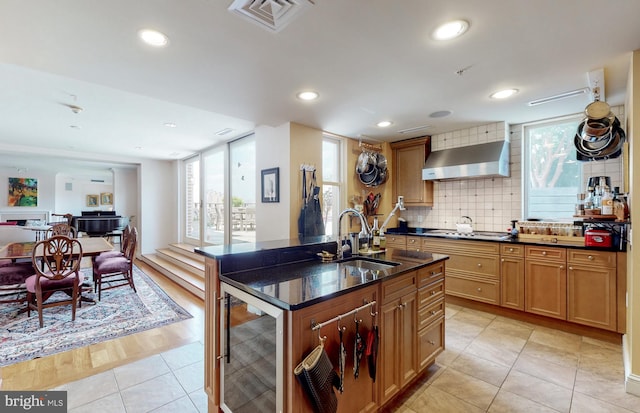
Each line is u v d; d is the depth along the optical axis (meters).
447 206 4.25
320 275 1.77
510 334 2.86
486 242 3.36
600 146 2.61
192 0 1.37
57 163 7.09
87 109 3.27
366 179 4.34
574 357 2.43
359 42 1.77
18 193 8.34
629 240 2.17
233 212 5.03
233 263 1.82
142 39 1.71
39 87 2.66
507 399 1.92
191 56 1.91
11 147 5.16
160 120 3.72
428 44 1.80
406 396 1.95
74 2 1.37
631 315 1.98
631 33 1.69
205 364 1.84
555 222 3.31
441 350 2.31
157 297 4.10
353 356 1.55
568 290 2.83
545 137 3.51
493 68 2.13
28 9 1.41
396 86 2.43
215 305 1.74
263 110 3.03
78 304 3.68
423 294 2.10
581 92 2.59
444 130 3.91
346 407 1.52
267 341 1.41
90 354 2.50
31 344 2.66
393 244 4.25
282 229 3.55
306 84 2.38
